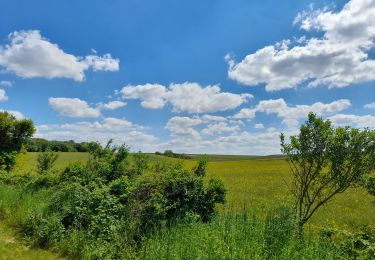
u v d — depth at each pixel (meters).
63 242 9.41
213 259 6.85
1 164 24.14
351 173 9.46
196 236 7.71
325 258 6.96
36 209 11.16
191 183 10.17
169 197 9.91
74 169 14.18
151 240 8.29
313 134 9.71
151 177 10.62
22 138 26.14
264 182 28.50
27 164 26.81
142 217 9.40
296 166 10.59
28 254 8.98
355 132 9.34
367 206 18.20
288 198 9.62
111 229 9.18
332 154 9.49
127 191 10.59
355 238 7.98
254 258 6.79
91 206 10.38
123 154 13.42
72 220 10.39
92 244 8.97
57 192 11.73
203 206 10.05
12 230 10.84
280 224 7.84
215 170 45.06
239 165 53.91
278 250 7.21
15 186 16.05
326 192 10.07
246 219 8.67
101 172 12.96
